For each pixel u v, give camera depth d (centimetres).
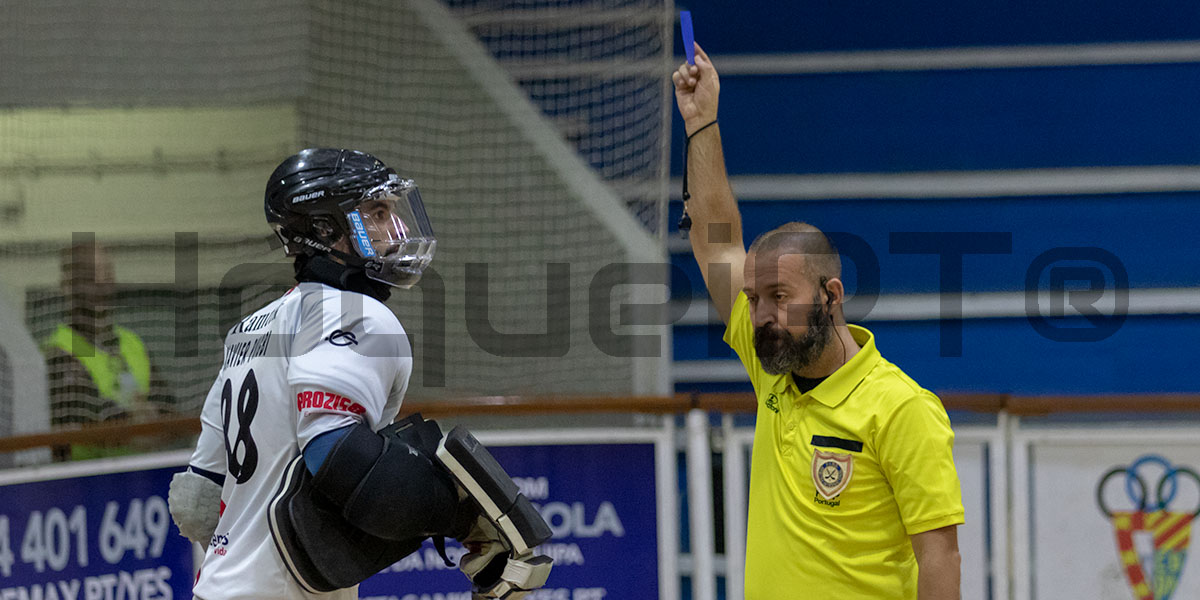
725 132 1136
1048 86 1117
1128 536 742
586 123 1042
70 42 1026
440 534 423
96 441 791
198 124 1034
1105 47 1117
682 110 553
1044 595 750
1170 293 1049
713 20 1160
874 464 450
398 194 450
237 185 1027
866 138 1127
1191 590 735
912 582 458
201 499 447
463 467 409
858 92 1129
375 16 1039
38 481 784
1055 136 1116
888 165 1124
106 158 1023
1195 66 1103
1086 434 744
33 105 1019
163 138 1030
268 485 411
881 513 453
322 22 1041
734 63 1137
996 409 755
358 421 403
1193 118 1104
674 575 780
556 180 983
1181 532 736
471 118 1020
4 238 993
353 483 389
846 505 454
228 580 406
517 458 780
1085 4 1130
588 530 782
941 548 433
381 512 392
